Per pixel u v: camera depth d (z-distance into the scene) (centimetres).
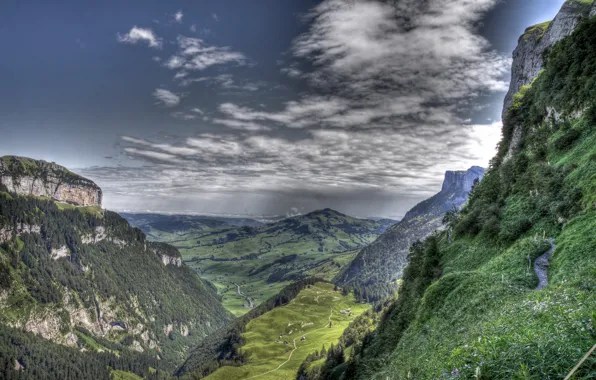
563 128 6538
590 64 6550
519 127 8775
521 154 7469
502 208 6862
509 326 2194
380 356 6631
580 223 4309
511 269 4522
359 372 7038
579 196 4750
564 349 948
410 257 9650
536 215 5534
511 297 3741
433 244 8062
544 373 894
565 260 3897
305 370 18912
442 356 2764
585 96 6319
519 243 5112
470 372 1146
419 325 5047
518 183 6906
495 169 9319
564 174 5472
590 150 5350
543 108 7725
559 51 7862
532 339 1152
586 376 780
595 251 3578
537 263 4378
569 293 2455
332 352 14850
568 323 1295
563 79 7319
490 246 6303
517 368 998
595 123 5762
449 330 4025
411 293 7800
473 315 3916
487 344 1317
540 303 2530
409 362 4041
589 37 6919
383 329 7975
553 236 4816
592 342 924
